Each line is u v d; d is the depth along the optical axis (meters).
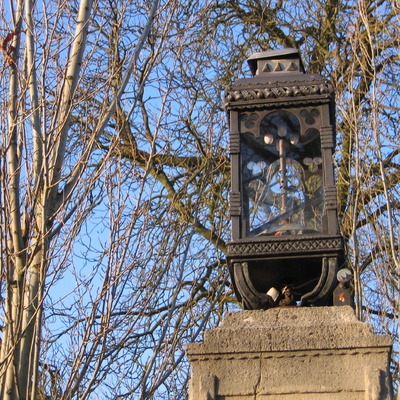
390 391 3.57
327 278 3.99
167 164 10.62
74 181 5.91
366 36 10.00
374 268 8.34
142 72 8.04
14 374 5.14
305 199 4.22
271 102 4.36
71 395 5.92
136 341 8.49
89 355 6.14
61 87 6.07
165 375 7.90
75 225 6.25
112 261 6.50
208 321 10.04
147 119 9.92
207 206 10.62
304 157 4.30
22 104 5.97
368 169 9.17
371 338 3.70
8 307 5.36
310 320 3.84
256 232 4.17
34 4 6.35
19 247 5.56
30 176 5.81
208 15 11.04
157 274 8.28
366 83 9.70
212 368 3.75
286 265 4.12
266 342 3.76
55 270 5.61
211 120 10.68
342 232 9.19
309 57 11.98
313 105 4.36
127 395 7.73
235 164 4.29
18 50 6.13
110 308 6.39
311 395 3.63
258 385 3.69
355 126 9.12
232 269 4.14
